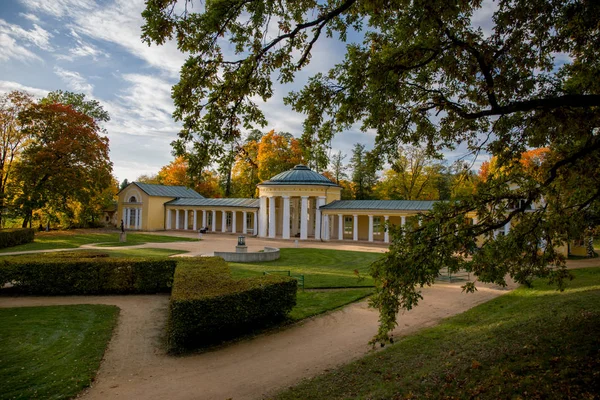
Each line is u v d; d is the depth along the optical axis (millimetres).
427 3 7379
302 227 50500
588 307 11023
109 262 17297
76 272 17016
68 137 43094
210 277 13742
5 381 8219
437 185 61594
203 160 8234
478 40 8555
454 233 7262
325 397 7418
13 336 10961
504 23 8219
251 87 8438
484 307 14617
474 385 6703
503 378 6637
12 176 43844
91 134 45062
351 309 15070
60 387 8094
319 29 8117
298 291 17984
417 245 7203
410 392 6953
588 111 8594
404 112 9938
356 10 8469
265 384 8539
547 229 7629
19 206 42688
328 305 15430
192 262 17516
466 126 10125
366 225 53375
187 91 7727
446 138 10453
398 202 47938
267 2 7562
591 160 8844
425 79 9438
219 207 59531
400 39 8727
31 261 16984
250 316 12000
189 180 8305
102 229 56969
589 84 9102
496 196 7617
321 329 12625
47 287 16844
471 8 8227
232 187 75938
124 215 64312
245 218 58500
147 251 32125
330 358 10109
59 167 41844
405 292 7262
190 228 67500
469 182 11320
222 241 45375
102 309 14406
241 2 7297
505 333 9906
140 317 13711
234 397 7898
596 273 20219
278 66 8281
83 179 43938
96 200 57062
